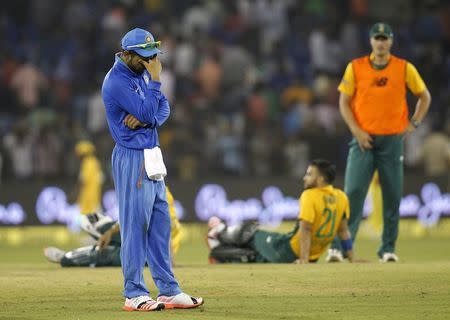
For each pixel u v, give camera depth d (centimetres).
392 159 4197
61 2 9400
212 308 2702
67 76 9019
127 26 9112
